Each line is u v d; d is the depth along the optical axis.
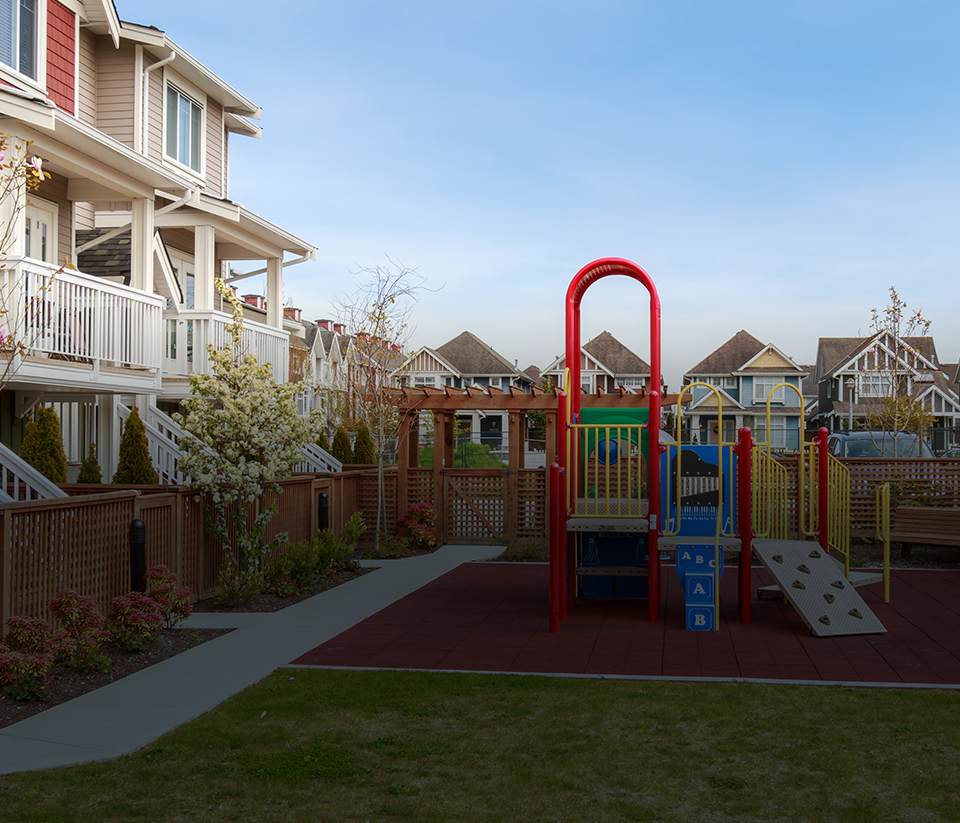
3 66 13.38
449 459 17.50
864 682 6.87
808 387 78.50
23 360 9.41
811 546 9.95
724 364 64.81
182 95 18.22
